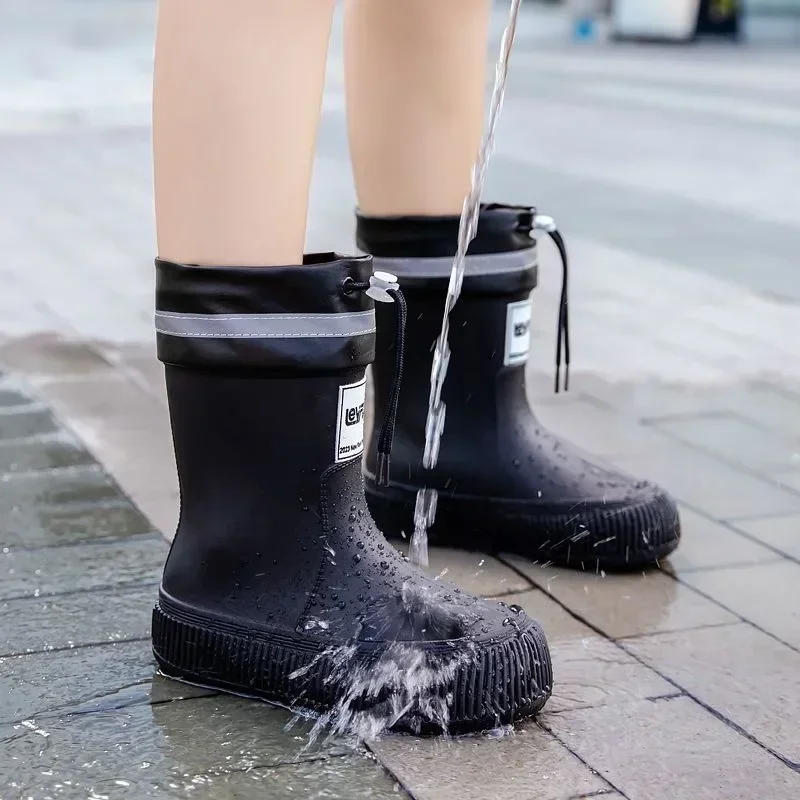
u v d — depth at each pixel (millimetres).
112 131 9094
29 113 9797
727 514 2711
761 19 19125
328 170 7297
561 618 2172
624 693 1906
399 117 2250
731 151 8547
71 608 2141
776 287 5070
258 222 1773
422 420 2385
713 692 1919
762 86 12531
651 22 18500
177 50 1736
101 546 2412
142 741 1710
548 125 9625
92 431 3146
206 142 1742
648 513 2355
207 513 1862
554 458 2422
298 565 1830
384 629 1769
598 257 5543
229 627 1834
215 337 1769
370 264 1842
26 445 3020
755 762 1717
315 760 1673
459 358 2350
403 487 2408
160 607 1911
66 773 1624
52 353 3924
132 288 4867
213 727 1752
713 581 2350
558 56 16031
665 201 6820
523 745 1734
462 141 2279
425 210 2297
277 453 1809
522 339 2396
